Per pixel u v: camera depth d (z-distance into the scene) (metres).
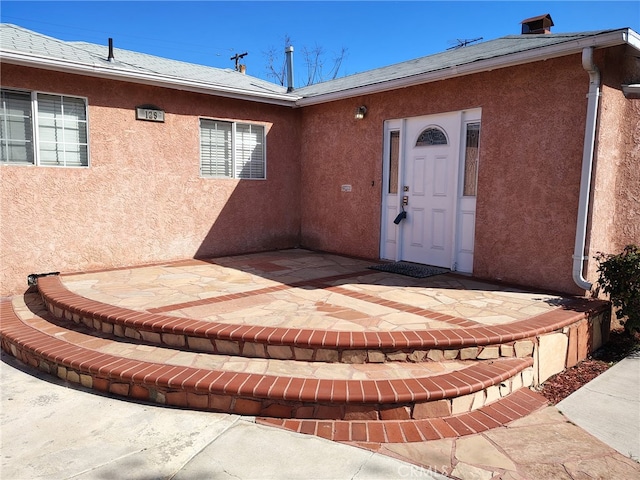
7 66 5.82
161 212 7.48
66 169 6.42
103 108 6.70
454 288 5.64
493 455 2.74
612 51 5.13
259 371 3.48
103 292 5.37
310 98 8.44
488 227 6.11
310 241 9.30
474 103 6.14
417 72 6.85
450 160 6.63
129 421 3.15
